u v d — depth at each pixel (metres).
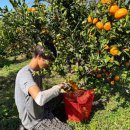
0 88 2.46
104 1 1.32
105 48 1.37
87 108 1.60
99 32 1.38
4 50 1.60
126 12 1.25
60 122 1.50
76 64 1.51
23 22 1.50
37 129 1.45
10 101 2.07
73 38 1.45
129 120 1.60
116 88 1.93
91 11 1.39
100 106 1.78
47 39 1.54
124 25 1.32
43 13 1.47
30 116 1.45
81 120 1.62
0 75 2.89
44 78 2.48
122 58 1.45
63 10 1.51
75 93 1.64
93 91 1.68
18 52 1.61
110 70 1.57
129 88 1.90
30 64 1.42
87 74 1.64
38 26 1.50
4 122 1.72
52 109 1.61
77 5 1.50
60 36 1.47
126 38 1.40
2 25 1.54
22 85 1.37
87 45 1.44
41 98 1.32
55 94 1.36
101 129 1.55
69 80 1.60
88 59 1.49
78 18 1.52
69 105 1.61
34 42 1.55
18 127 1.67
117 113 1.68
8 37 1.55
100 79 1.73
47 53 1.36
